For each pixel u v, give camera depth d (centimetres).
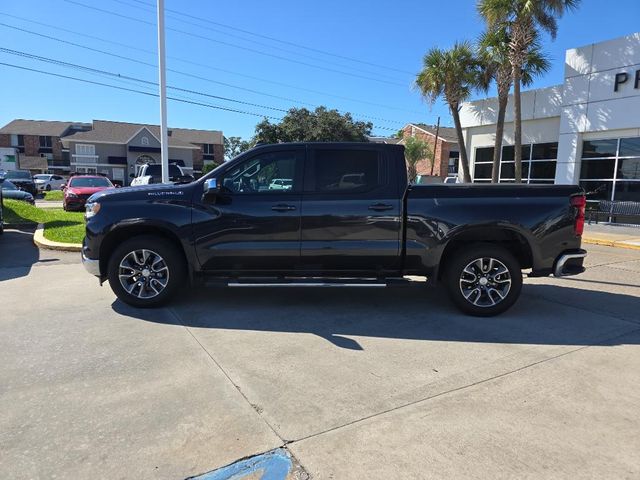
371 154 552
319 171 552
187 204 547
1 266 816
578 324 530
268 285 545
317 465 274
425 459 280
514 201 539
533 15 1574
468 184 557
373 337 481
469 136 2248
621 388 371
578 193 545
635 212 1494
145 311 559
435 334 492
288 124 3638
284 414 329
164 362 414
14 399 347
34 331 489
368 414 330
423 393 361
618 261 964
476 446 293
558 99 1814
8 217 1459
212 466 273
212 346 452
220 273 559
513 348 454
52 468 269
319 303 601
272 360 421
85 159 5797
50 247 977
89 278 727
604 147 1659
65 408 335
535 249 540
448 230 537
